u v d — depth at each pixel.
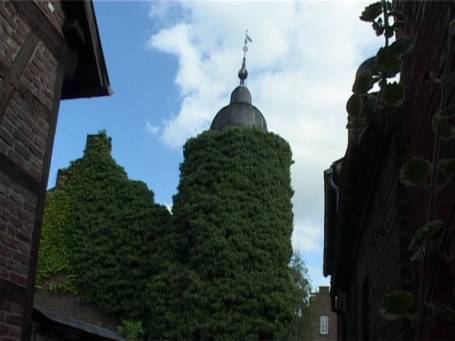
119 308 22.28
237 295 20.44
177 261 22.06
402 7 4.61
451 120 2.99
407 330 3.95
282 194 23.25
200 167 23.23
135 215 23.78
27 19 5.69
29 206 5.55
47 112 5.99
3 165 5.13
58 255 23.45
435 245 2.84
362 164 5.52
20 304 5.28
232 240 21.39
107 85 7.38
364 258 7.04
